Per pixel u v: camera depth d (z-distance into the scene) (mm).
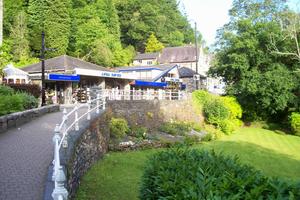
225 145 22641
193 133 25531
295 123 28453
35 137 10508
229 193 3574
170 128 24422
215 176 4195
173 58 70000
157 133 23344
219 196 3379
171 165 4926
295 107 30641
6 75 27109
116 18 63938
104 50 50000
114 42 56594
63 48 47188
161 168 4871
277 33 30656
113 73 30922
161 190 4152
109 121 18297
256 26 31688
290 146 23969
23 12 45531
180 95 31312
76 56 50656
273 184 3740
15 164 7562
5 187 6195
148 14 74812
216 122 28875
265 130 31516
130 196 9633
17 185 6297
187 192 3600
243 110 33531
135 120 23469
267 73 29594
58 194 4895
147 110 24906
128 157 15750
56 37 46594
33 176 6789
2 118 11617
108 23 61500
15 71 27500
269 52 30969
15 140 10039
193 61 67812
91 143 12656
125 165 13891
